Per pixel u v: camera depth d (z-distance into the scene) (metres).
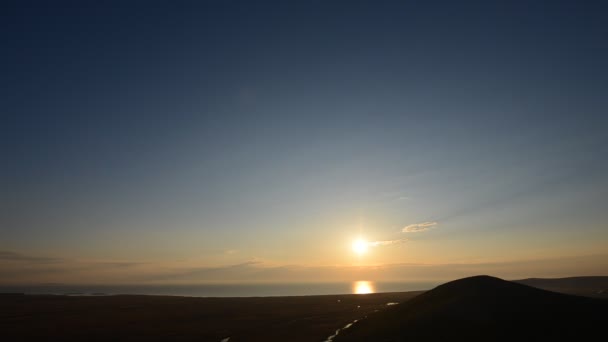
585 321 34.47
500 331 34.66
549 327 34.06
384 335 39.81
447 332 36.25
